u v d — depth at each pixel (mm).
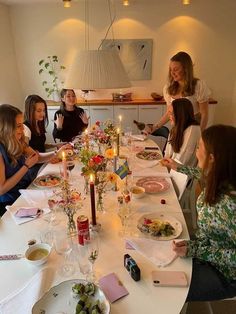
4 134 1954
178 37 4484
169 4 4316
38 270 1155
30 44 4555
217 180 1275
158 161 2355
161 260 1204
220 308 1842
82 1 4246
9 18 4387
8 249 1282
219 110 4883
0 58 4027
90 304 979
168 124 3990
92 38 4508
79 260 1205
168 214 1542
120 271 1147
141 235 1370
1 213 2033
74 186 1892
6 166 1984
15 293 1044
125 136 2992
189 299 1326
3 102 4141
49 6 4348
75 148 2475
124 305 993
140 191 1768
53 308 985
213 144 1274
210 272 1356
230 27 4414
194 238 1518
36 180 1992
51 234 1380
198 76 4688
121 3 4305
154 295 1034
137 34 4480
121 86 1680
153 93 4664
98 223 1450
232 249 1264
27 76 4727
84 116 3525
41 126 2936
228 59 4586
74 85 1671
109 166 2105
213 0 4273
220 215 1279
